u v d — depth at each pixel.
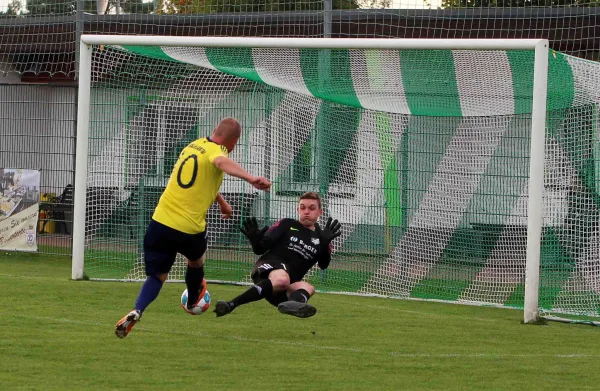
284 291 13.98
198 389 10.49
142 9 29.36
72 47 30.73
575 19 25.77
